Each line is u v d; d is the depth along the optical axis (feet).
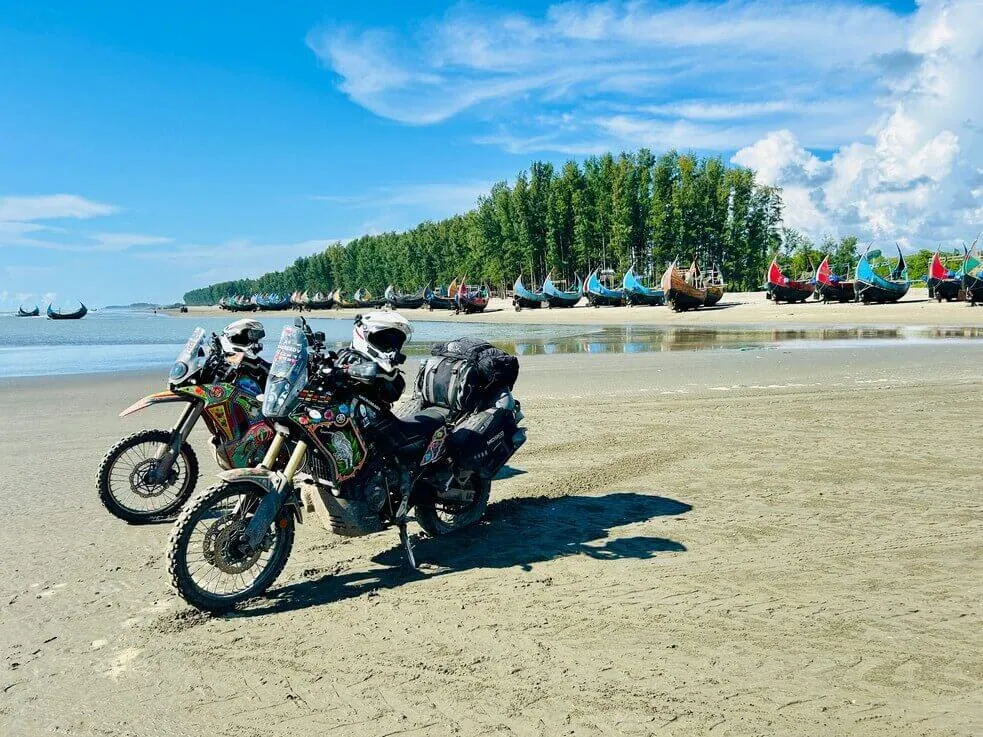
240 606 14.30
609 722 9.89
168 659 12.11
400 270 473.67
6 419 36.47
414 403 19.34
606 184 293.64
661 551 16.65
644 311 205.36
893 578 14.71
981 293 138.51
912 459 24.61
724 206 286.05
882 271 249.55
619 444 28.14
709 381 46.42
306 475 15.52
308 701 10.71
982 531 17.46
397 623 13.26
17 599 14.66
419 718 10.16
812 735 9.50
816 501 20.15
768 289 196.75
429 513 18.26
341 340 118.52
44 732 10.04
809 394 39.42
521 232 317.42
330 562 16.72
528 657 11.78
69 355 86.69
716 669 11.22
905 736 9.45
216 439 19.77
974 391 39.14
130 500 22.15
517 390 44.29
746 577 14.92
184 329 198.59
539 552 16.88
